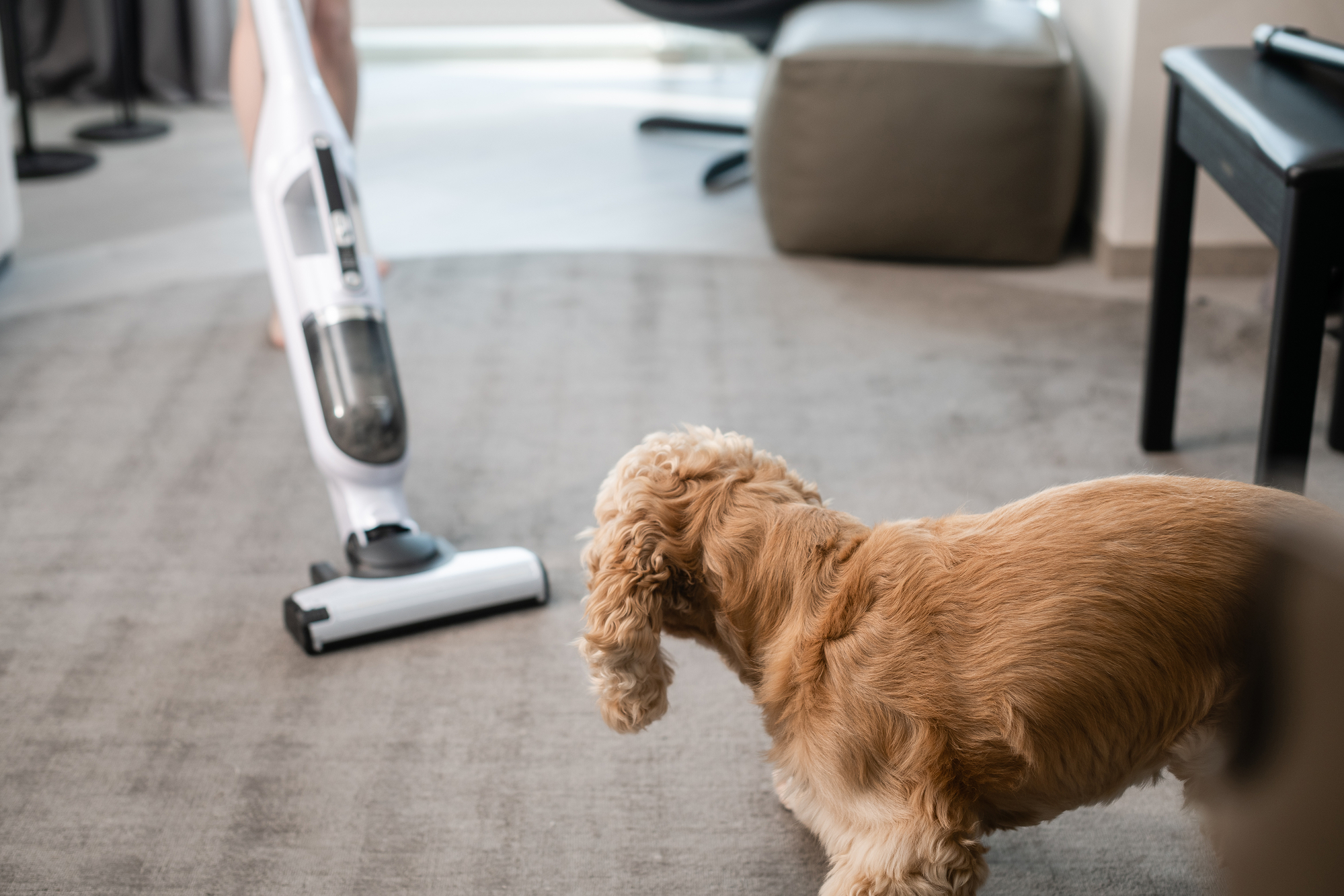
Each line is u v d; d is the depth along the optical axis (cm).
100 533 167
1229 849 37
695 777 120
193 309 246
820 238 274
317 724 128
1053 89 254
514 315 243
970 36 264
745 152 338
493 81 450
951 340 229
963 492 172
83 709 131
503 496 176
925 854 82
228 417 202
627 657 89
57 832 113
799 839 111
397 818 115
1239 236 253
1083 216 286
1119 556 83
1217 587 81
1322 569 35
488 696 133
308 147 146
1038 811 86
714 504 94
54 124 382
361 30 460
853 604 88
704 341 230
